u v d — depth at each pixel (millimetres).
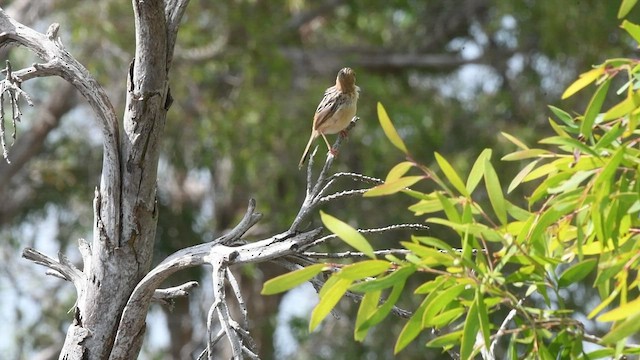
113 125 6516
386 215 18062
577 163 5238
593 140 5305
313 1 20578
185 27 17703
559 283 5195
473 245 5184
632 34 5293
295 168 18547
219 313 5816
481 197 17438
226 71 19172
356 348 18141
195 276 18594
